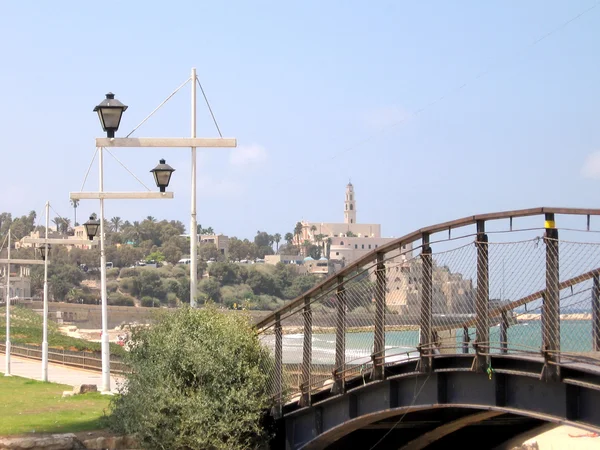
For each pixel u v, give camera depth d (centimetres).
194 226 2312
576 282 1378
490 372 1502
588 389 1355
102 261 3247
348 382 1892
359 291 1848
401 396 1739
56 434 2125
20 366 5100
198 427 1969
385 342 1877
